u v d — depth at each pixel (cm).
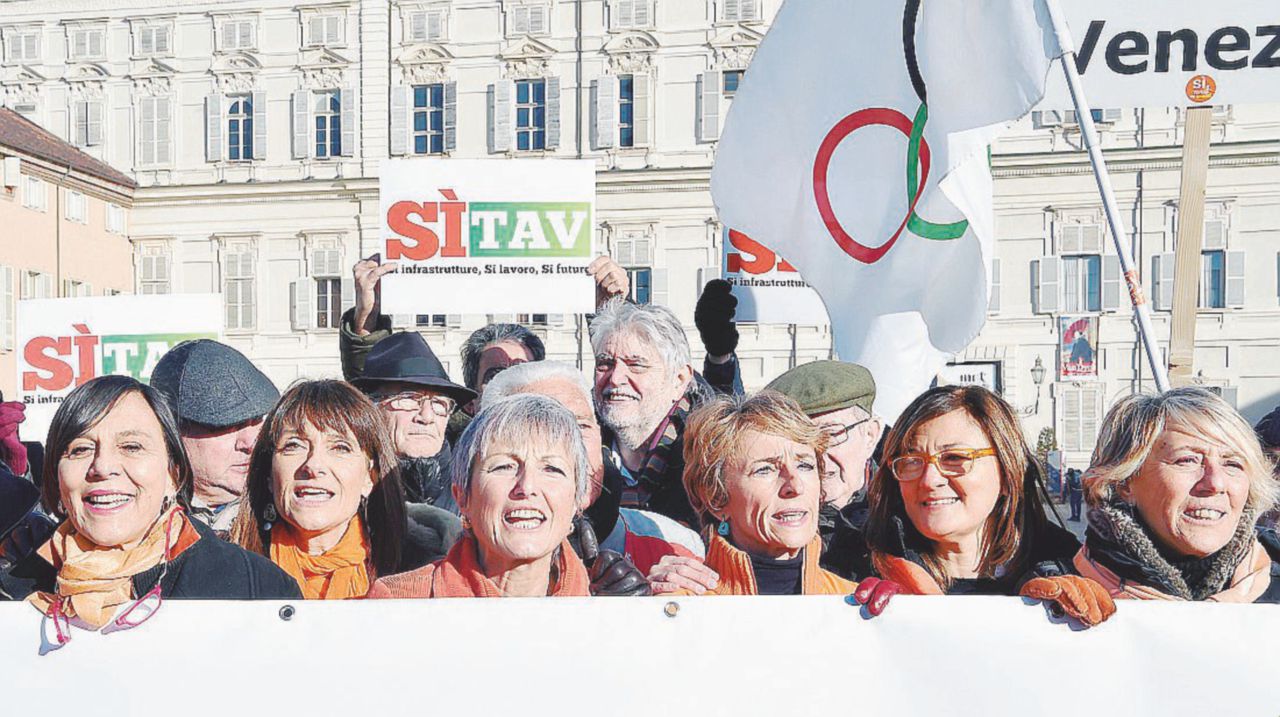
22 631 284
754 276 686
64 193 3422
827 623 290
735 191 520
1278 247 3169
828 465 397
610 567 316
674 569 319
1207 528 297
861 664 289
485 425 300
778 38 512
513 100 3506
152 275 3641
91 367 686
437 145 3562
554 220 596
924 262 474
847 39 496
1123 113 3200
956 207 458
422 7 3534
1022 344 3262
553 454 298
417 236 595
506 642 289
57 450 288
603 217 3428
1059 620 287
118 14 3669
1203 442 296
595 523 367
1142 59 452
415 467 443
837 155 497
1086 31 452
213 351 403
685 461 339
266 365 3578
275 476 336
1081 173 3225
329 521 334
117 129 3691
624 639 290
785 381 404
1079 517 2545
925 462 325
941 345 471
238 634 287
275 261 3591
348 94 3562
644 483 446
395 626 289
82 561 286
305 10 3584
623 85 3462
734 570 318
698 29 3403
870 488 344
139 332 682
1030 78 417
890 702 288
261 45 3606
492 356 543
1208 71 448
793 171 508
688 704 289
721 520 333
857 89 493
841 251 496
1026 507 331
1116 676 285
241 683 287
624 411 450
